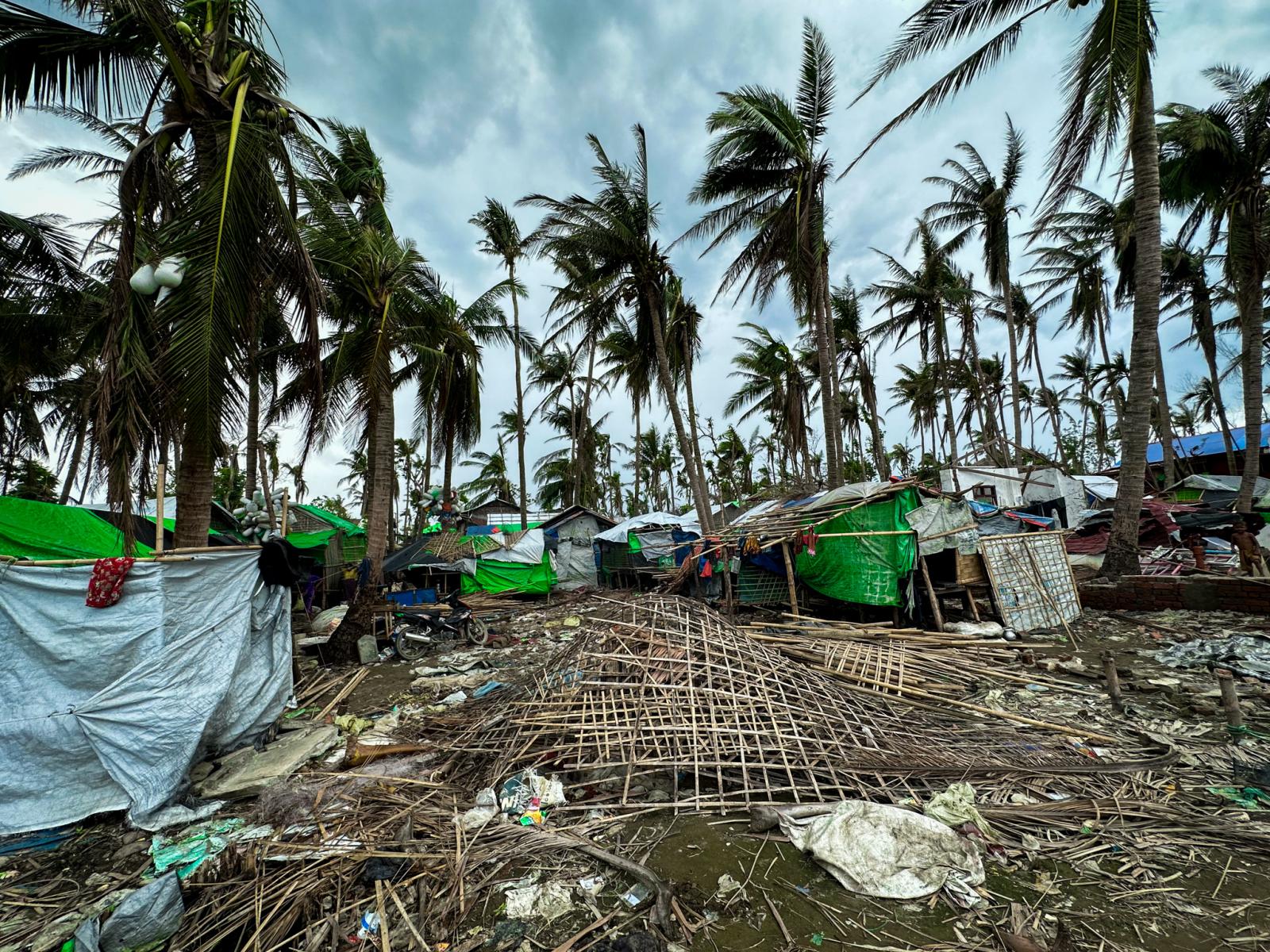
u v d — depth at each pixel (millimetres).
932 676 6691
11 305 13242
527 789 4277
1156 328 10367
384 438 12086
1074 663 7035
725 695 4930
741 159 15992
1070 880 3080
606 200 17406
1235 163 14016
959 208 24266
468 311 18484
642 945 2734
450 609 12164
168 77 6547
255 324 6938
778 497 19203
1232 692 4930
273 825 4129
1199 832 3445
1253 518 11453
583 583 22547
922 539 9289
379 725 6293
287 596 6199
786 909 2969
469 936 2883
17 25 5930
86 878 3602
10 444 20031
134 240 6211
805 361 31062
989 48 9758
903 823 3309
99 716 4355
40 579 4574
